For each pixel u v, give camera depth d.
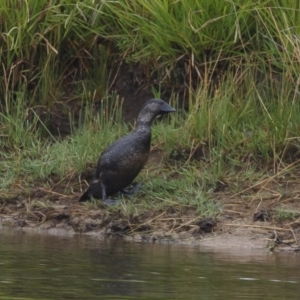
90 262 12.94
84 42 20.08
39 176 17.64
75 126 19.67
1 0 19.47
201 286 11.48
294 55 17.56
